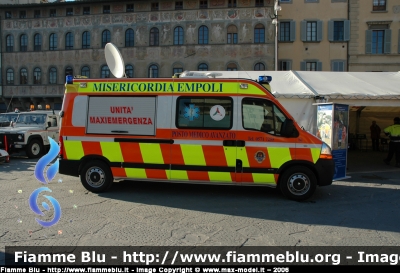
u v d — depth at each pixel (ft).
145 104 22.70
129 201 21.56
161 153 22.47
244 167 21.85
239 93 21.99
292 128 21.33
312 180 21.74
